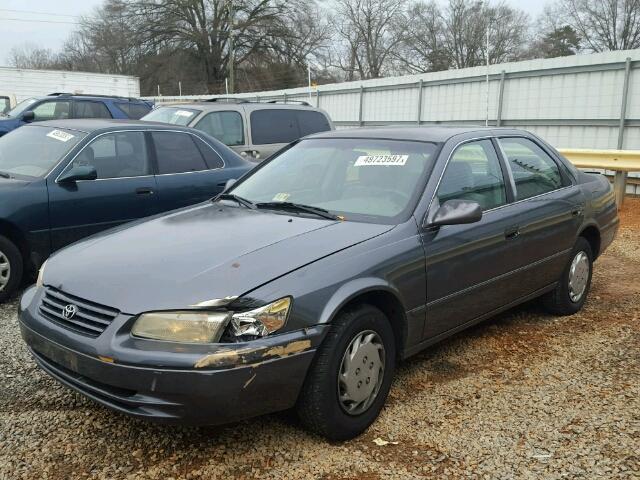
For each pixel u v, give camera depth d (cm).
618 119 1172
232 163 714
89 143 605
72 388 308
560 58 1256
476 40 4928
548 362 425
